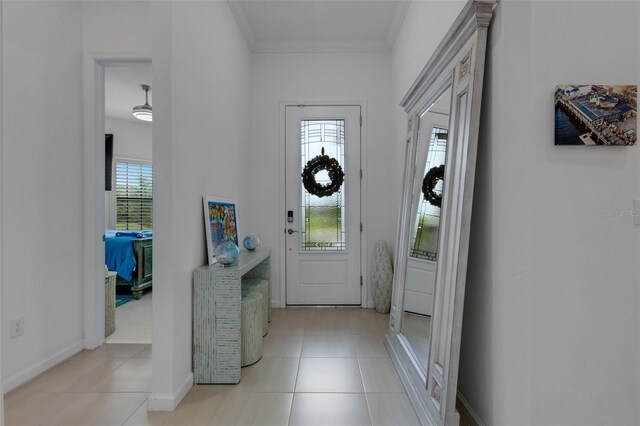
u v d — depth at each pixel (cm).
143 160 609
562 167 145
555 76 144
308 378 223
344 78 388
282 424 175
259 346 251
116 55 276
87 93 274
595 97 141
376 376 225
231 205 299
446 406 151
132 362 247
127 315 365
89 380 221
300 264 388
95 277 275
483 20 151
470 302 176
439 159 199
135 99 494
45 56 239
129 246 434
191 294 215
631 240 145
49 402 195
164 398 187
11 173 214
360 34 372
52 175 244
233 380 215
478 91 152
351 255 386
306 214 388
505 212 145
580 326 145
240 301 221
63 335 252
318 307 385
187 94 211
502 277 146
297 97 389
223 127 284
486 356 160
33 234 229
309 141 389
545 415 146
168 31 188
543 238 145
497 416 150
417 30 281
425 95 228
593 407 146
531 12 143
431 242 201
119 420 178
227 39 295
